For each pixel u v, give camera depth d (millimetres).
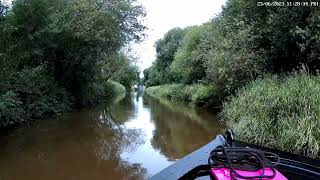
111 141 8547
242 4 11703
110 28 14445
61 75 15617
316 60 8977
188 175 2832
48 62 14406
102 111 16469
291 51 10000
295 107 6480
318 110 5977
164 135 9312
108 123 11945
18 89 10820
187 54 22094
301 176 2816
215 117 12992
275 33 9844
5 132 9617
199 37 21500
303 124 5898
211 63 13586
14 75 11227
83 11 13961
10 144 8070
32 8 11977
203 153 3393
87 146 7930
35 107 11836
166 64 36438
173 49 34969
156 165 6211
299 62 9430
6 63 10289
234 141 3709
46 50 13883
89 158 6758
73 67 15633
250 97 8367
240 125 7254
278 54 10461
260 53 11008
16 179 5406
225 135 3877
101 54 15477
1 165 6250
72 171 5824
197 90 18516
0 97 9164
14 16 11781
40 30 12320
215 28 16781
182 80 25672
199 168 2947
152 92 42031
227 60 11484
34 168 6035
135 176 5516
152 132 9906
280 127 6328
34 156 6922
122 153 7168
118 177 5457
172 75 31859
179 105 20172
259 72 10469
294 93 6719
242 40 11172
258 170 2289
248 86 9930
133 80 63688
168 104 21594
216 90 14789
